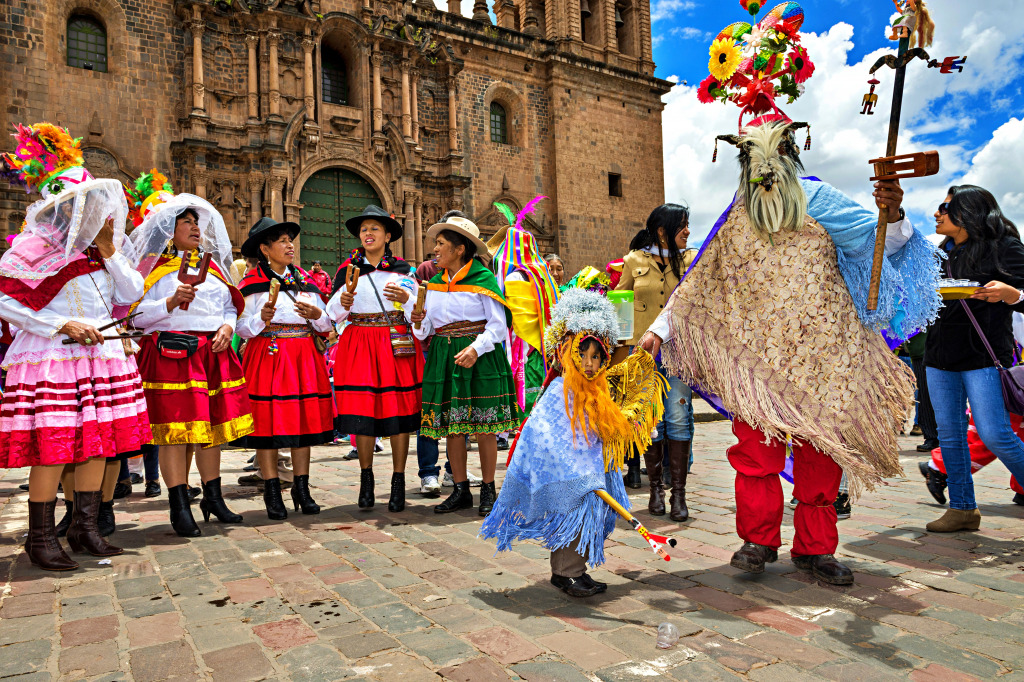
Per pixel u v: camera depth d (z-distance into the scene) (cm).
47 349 354
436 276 526
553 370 331
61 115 2003
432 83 2673
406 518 480
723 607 292
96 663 235
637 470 610
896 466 323
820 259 322
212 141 2150
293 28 2336
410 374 516
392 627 269
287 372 486
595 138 3011
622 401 329
